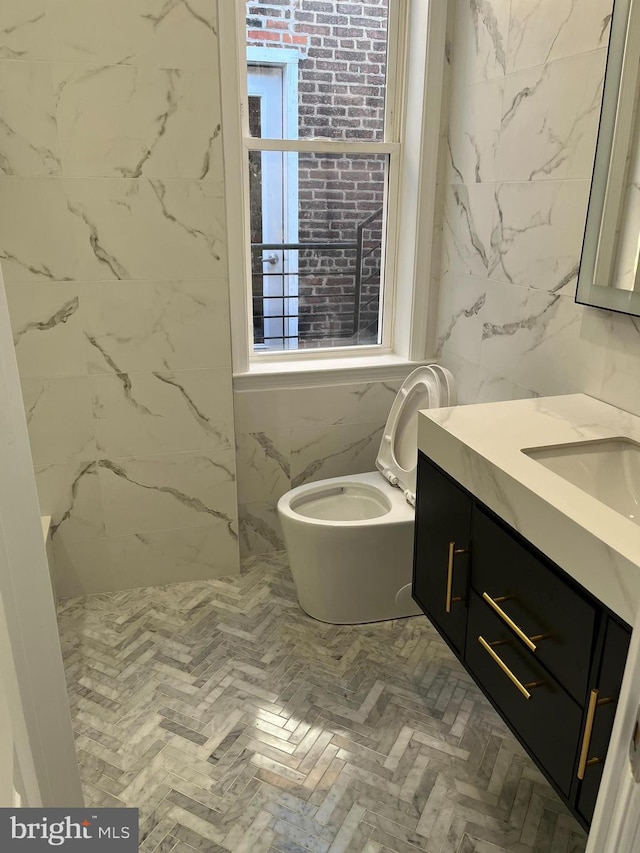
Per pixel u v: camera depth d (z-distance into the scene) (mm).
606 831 667
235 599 2367
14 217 1946
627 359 1616
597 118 1600
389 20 2334
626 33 1467
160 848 1475
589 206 1625
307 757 1702
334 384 2496
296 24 2271
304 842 1483
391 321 2668
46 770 1022
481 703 1881
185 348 2207
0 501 844
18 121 1872
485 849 1462
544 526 1189
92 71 1880
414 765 1678
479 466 1396
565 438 1477
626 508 1461
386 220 2568
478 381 2275
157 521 2381
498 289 2092
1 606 687
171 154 2004
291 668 2018
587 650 1114
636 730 595
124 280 2086
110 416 2213
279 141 2350
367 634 2174
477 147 2119
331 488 2332
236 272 2264
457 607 1607
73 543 2324
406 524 2078
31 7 1795
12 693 692
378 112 2441
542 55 1766
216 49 1945
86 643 2133
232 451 2371
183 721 1817
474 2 2053
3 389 831
